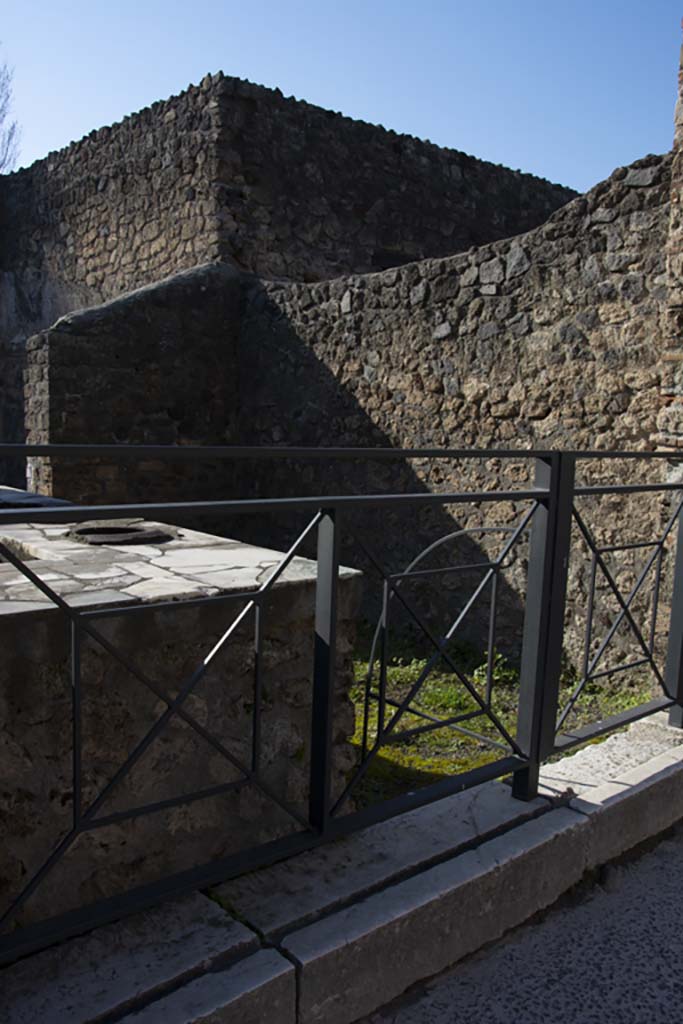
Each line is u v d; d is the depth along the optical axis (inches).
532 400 224.8
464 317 241.9
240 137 351.6
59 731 73.1
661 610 161.3
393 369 267.0
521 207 452.1
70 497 294.5
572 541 211.3
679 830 105.2
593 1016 71.6
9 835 70.7
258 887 74.6
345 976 68.2
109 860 77.6
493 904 80.9
